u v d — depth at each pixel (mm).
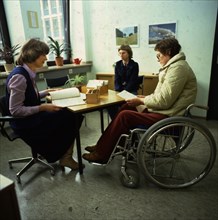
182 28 3158
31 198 1641
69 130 1805
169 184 1707
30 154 2352
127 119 1618
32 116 1681
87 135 2797
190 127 1547
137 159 1569
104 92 2105
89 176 1898
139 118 1610
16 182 1844
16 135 1756
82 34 4066
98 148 1779
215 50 2963
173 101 1564
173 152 1673
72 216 1461
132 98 1861
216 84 3094
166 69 1621
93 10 3943
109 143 1697
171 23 3225
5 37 3271
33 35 3250
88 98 1765
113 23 3809
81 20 3982
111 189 1718
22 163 2156
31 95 1705
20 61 1704
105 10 3816
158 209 1495
